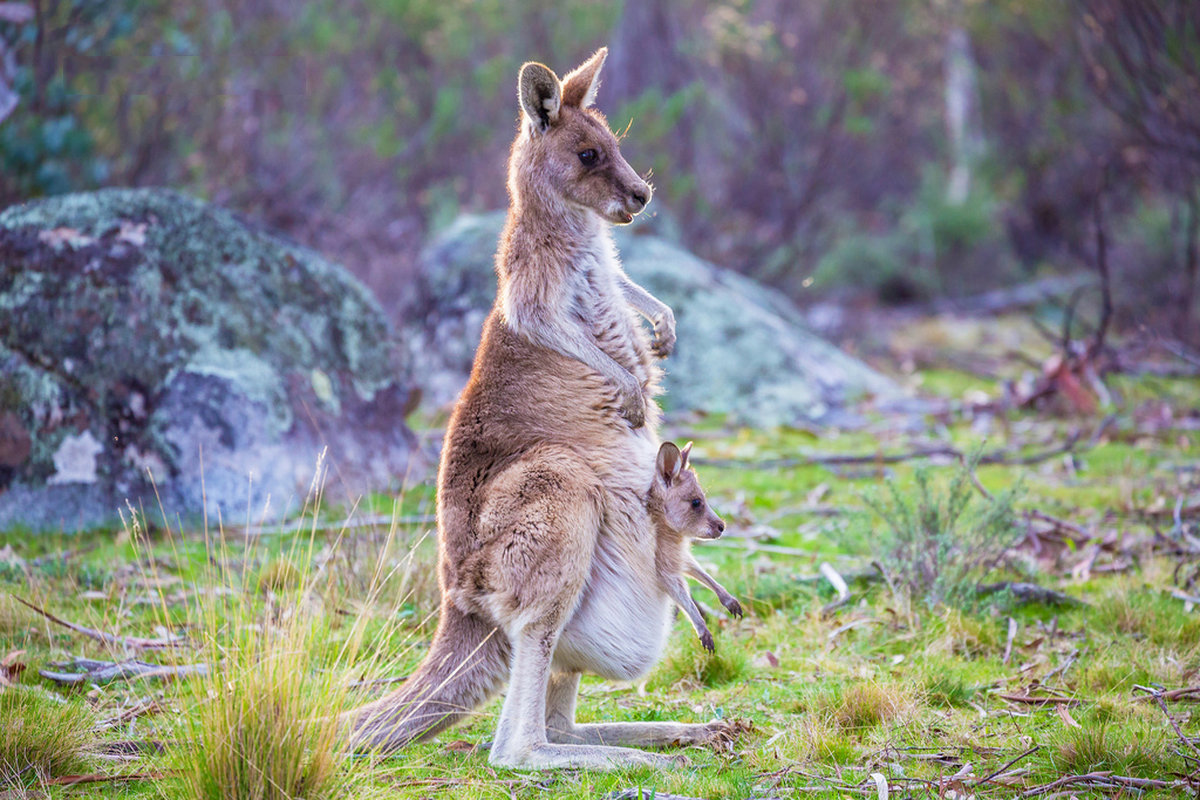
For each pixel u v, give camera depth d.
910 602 12.27
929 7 38.44
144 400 16.22
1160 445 20.78
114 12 25.52
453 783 8.64
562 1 34.44
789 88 37.50
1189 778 8.20
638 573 9.49
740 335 24.45
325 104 31.50
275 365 17.27
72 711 9.34
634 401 10.19
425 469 18.44
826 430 22.44
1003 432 22.06
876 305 40.97
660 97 34.72
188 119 28.47
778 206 37.34
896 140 43.25
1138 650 11.10
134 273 16.62
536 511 9.10
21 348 15.89
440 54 32.44
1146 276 34.47
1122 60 29.06
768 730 9.61
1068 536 14.77
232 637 11.13
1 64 21.75
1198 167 29.73
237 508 16.03
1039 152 42.34
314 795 7.87
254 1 31.28
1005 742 9.17
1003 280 42.12
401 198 32.75
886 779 8.32
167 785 8.29
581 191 10.34
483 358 10.37
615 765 8.72
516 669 9.01
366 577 13.20
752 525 16.45
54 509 15.47
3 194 22.45
